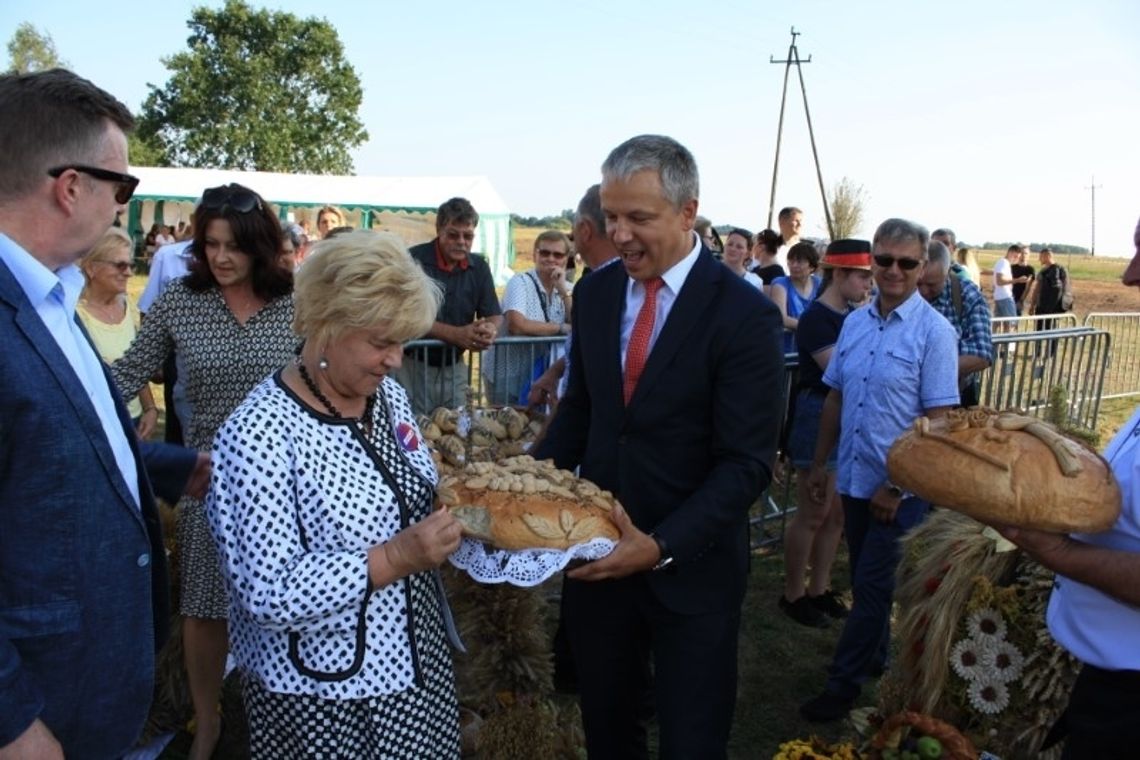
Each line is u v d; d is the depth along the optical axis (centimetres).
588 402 286
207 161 5706
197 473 234
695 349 242
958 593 284
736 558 257
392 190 2878
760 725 389
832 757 298
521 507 209
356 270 178
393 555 185
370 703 194
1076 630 201
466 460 348
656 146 236
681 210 239
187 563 318
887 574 376
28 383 151
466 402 455
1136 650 189
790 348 732
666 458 249
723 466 239
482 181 2908
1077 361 845
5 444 150
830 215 2822
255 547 181
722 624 252
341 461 192
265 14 5756
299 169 5897
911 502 368
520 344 526
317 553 186
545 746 321
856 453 388
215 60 5691
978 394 617
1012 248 1844
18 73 165
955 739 269
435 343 486
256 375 315
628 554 221
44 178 161
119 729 174
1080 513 182
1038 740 270
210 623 323
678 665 249
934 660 286
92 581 162
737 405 238
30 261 161
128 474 183
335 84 5909
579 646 272
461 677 330
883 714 313
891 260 374
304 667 190
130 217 2886
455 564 215
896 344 377
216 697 333
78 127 163
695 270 247
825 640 472
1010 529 189
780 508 663
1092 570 185
